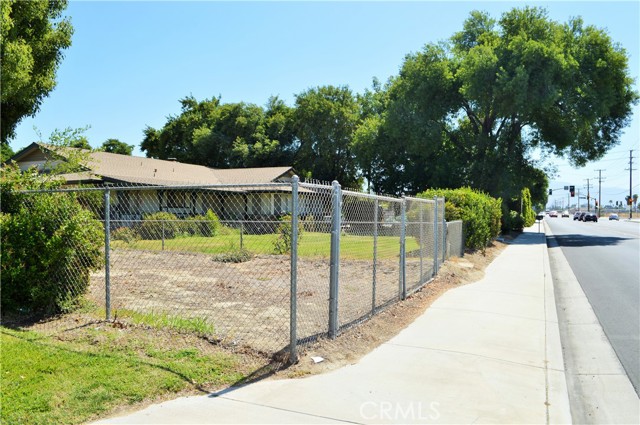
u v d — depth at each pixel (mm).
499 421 3994
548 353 5996
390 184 43469
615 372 5637
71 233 7066
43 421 3781
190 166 37094
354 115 55219
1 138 20891
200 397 4316
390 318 7406
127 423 3797
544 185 47938
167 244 16422
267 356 5277
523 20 36531
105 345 5496
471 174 37125
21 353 5191
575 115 34062
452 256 15172
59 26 20984
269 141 55875
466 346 6105
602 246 24984
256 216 29625
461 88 35312
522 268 14914
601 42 34062
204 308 7684
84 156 10273
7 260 6840
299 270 12352
